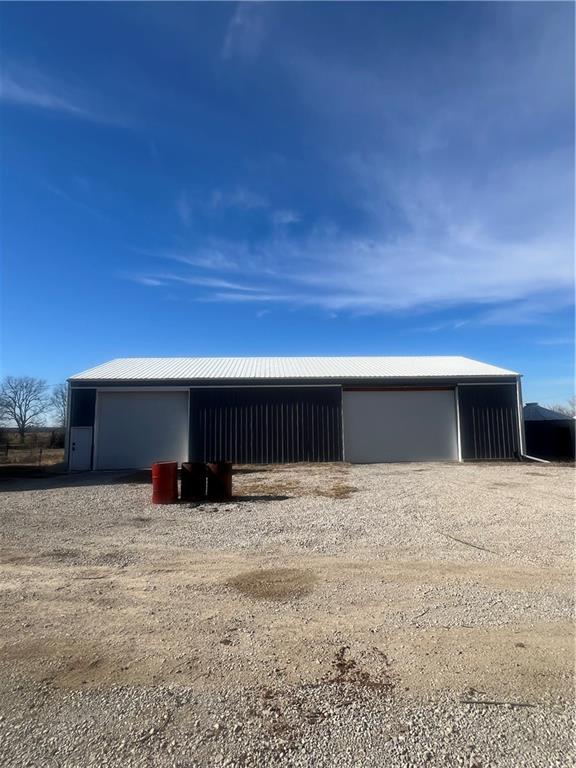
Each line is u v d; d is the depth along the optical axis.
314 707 2.92
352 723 2.77
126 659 3.53
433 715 2.84
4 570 5.70
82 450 19.33
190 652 3.62
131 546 6.76
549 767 2.42
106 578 5.36
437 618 4.16
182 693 3.09
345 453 20.34
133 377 20.03
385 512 9.02
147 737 2.67
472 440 20.86
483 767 2.42
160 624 4.12
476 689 3.10
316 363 24.08
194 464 11.02
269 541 6.92
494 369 22.17
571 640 3.75
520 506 9.59
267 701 2.99
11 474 17.53
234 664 3.44
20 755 2.54
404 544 6.65
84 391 19.70
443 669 3.34
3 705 2.99
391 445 20.64
